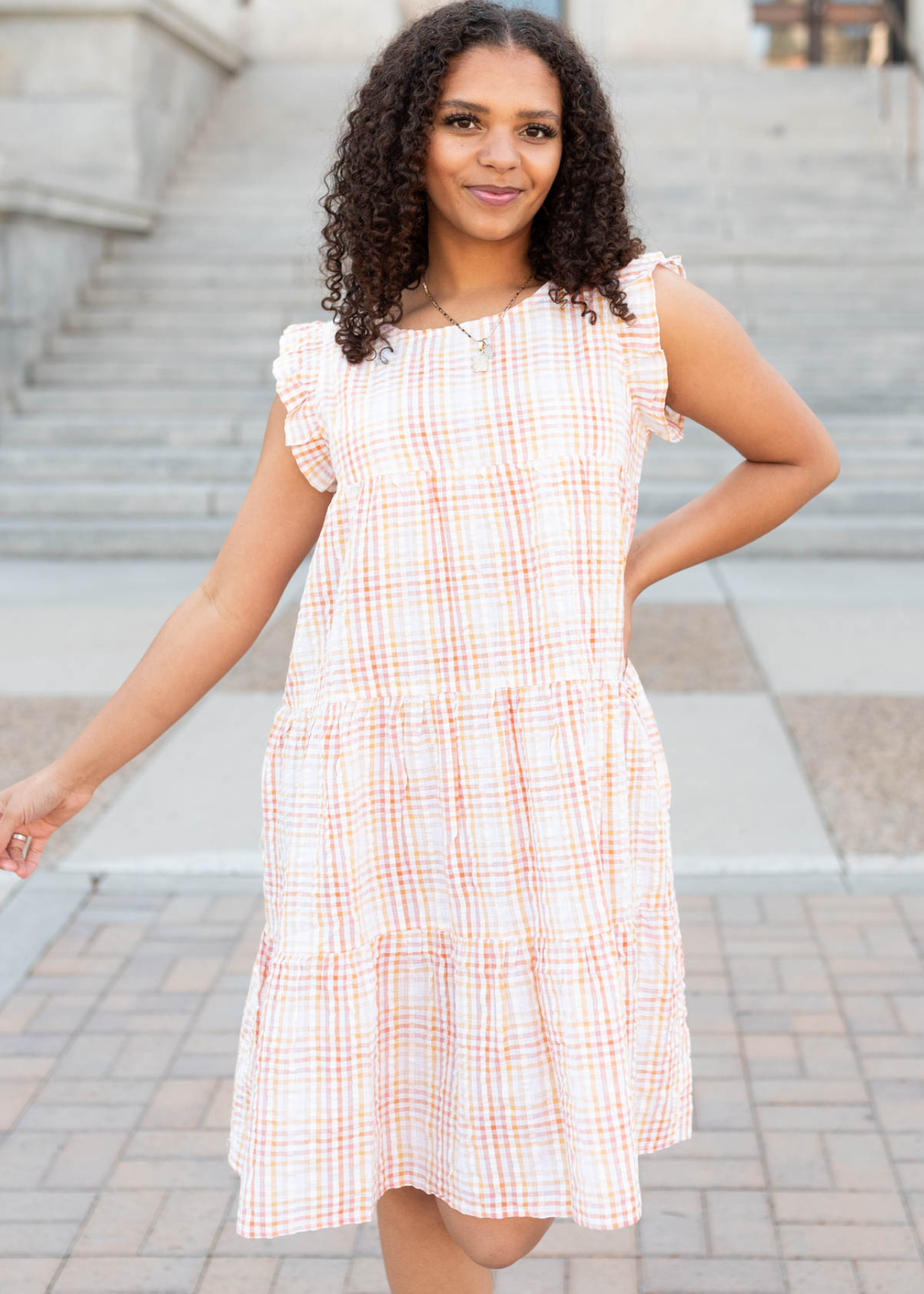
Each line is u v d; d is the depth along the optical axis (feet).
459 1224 5.33
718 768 14.80
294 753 5.27
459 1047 5.10
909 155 39.14
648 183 38.63
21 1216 7.88
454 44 4.93
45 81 36.70
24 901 11.85
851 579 24.00
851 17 52.65
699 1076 9.14
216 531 26.43
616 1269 7.40
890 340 31.76
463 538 4.96
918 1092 8.92
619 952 5.08
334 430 5.14
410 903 5.20
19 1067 9.34
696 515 5.42
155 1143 8.52
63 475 28.55
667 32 48.24
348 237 5.28
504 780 4.99
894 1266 7.37
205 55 41.57
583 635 4.99
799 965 10.61
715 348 5.09
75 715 16.92
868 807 13.65
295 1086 5.08
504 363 4.99
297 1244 7.66
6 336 30.76
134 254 36.01
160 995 10.28
